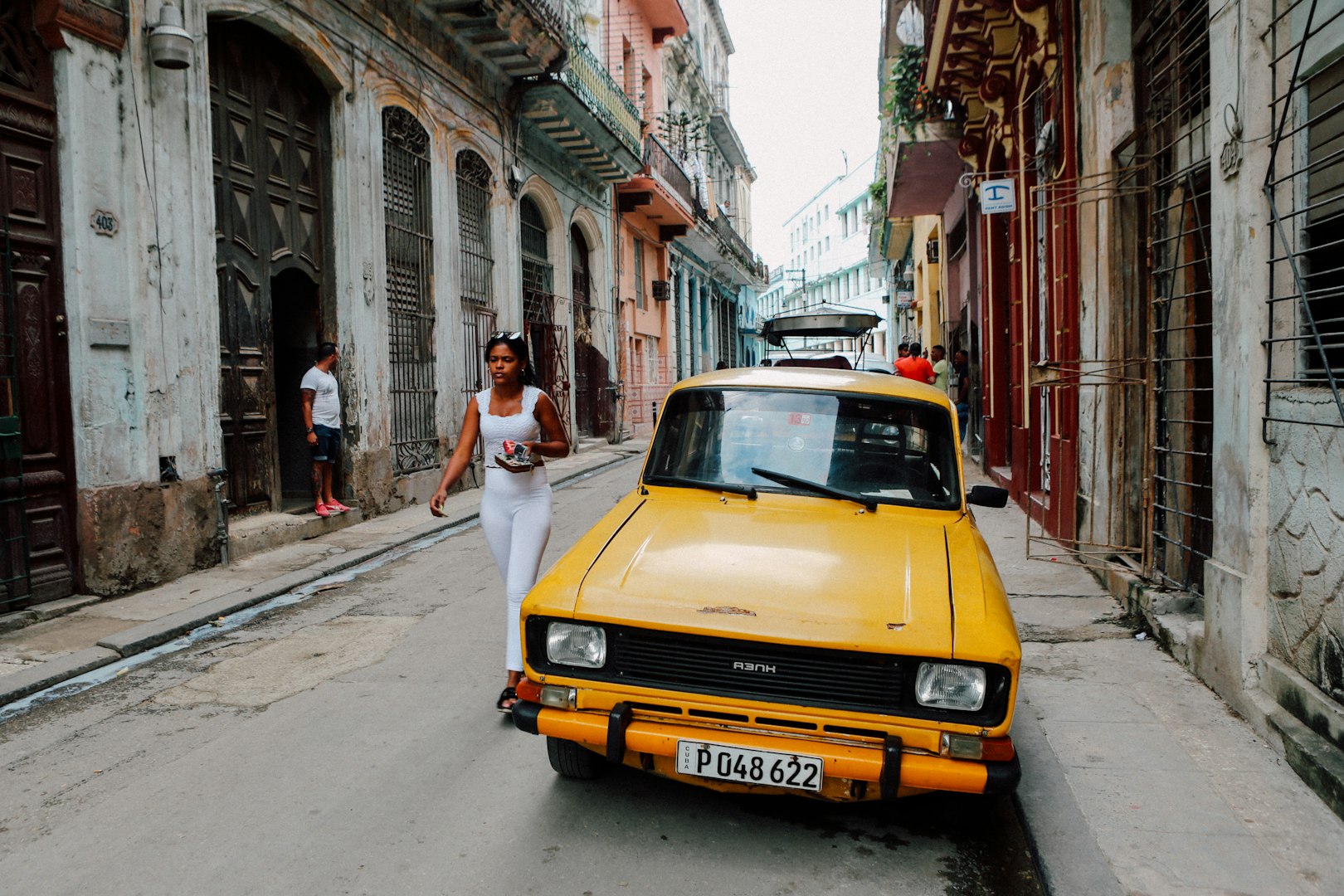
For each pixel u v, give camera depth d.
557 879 2.94
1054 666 4.84
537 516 4.34
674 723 3.01
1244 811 3.27
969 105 12.31
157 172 6.95
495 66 13.45
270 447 8.94
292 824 3.30
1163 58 5.70
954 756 2.81
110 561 6.44
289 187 9.15
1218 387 4.38
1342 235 3.48
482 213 13.59
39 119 6.12
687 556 3.39
